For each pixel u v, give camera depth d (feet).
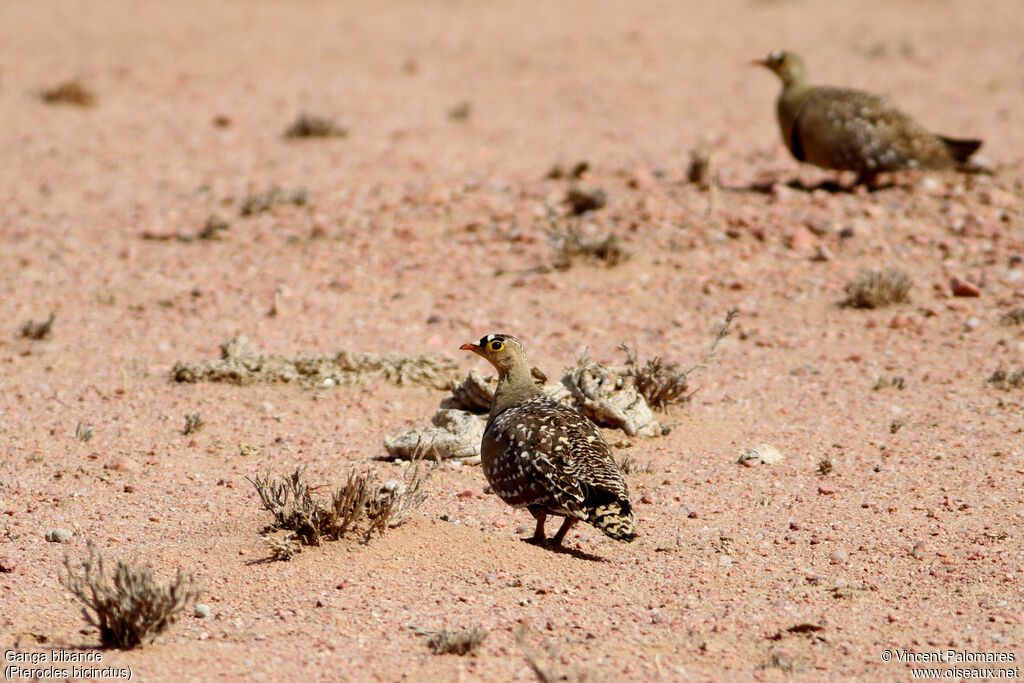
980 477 49.62
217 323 77.56
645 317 77.30
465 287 83.10
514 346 45.11
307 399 62.90
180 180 115.34
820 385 65.21
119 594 34.27
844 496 48.34
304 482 45.11
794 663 32.91
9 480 50.26
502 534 44.55
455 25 212.84
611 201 97.40
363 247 91.25
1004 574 39.73
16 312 80.12
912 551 42.19
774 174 104.06
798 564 41.65
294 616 36.76
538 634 35.47
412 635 35.35
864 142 90.17
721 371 67.87
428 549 41.81
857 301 77.15
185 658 33.12
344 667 32.58
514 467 40.91
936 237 85.92
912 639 34.99
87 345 73.41
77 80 150.41
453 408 58.70
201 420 58.23
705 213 92.89
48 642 34.88
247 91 157.38
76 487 49.75
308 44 192.65
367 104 149.48
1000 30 198.29
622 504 38.40
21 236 97.96
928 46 185.47
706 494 49.21
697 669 32.65
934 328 73.26
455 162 118.52
